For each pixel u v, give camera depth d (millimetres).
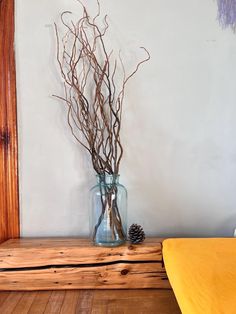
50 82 1390
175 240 1213
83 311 1067
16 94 1388
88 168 1411
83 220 1422
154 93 1409
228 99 1423
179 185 1433
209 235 1439
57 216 1423
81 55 1381
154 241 1302
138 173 1422
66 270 1228
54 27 1379
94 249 1226
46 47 1383
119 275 1230
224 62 1411
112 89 1394
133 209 1428
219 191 1439
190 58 1404
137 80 1402
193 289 833
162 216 1433
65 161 1409
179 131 1423
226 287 824
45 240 1347
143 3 1385
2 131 1388
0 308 1093
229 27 1402
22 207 1416
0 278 1221
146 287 1232
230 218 1440
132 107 1405
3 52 1373
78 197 1418
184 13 1393
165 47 1398
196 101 1418
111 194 1286
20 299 1161
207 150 1431
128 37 1390
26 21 1375
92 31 1381
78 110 1389
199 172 1434
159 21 1391
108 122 1389
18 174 1406
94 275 1229
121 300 1149
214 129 1427
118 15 1385
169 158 1427
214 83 1416
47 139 1403
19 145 1399
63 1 1375
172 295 1186
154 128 1417
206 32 1400
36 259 1222
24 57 1383
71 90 1388
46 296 1184
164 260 1119
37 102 1394
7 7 1366
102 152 1383
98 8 1380
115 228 1272
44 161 1408
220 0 1393
